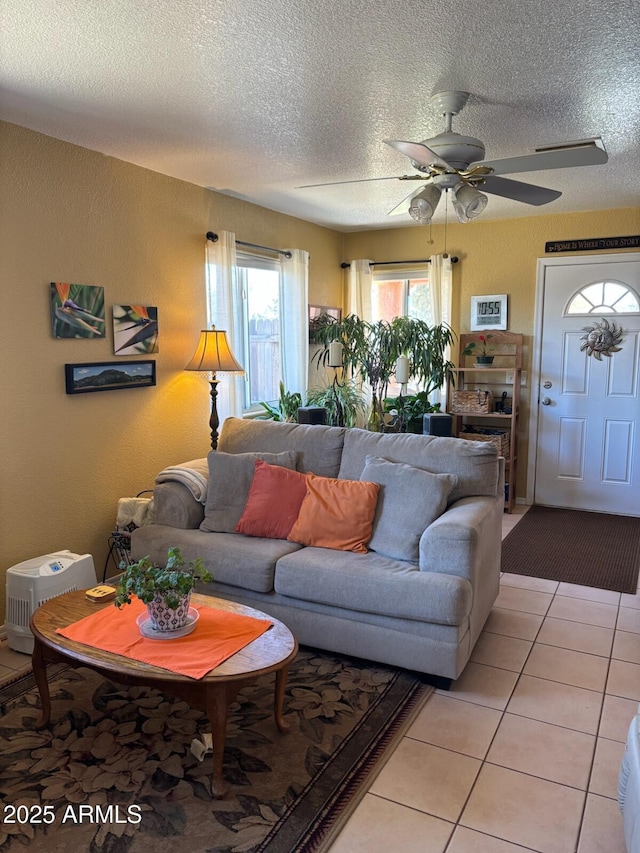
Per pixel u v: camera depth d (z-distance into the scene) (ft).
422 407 17.46
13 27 6.51
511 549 13.94
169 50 7.09
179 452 13.46
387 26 6.53
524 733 7.38
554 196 9.27
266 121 9.45
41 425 10.32
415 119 9.38
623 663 9.00
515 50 7.07
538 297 17.04
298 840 5.74
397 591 8.21
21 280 9.79
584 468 17.10
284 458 10.93
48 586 9.31
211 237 13.66
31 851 5.64
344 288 19.85
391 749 7.09
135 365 12.06
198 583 9.84
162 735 7.36
